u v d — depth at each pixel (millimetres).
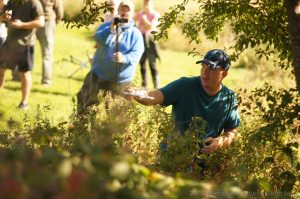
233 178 9016
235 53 11586
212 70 10648
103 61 14023
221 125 10898
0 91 20922
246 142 10367
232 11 10992
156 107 10258
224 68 10703
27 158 4469
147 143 9969
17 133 8711
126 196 4078
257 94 10500
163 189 4691
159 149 9758
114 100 10289
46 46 23969
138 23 25734
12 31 20156
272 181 9938
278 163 10172
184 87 10766
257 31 11000
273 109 9562
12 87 22516
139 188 4512
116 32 14734
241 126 10969
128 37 16672
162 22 11695
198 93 10781
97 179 4027
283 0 10258
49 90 23281
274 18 10891
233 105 10914
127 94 10516
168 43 35750
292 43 9609
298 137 10258
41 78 24875
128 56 16172
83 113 10328
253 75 26906
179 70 31266
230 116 10914
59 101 21531
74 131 9758
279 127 9531
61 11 24156
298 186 9953
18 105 20250
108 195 4027
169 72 30688
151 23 25609
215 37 11570
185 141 9188
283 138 10156
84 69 25906
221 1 11008
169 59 33281
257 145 10047
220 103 10844
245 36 11102
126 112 10164
